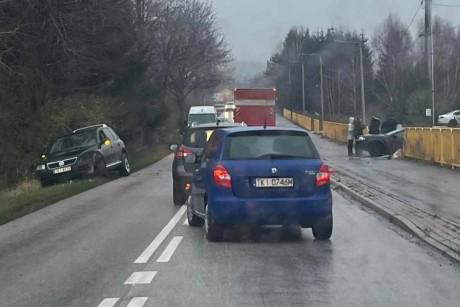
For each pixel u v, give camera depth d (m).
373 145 30.70
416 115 44.09
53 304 6.77
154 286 7.36
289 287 7.25
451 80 71.44
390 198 14.33
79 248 9.76
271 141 9.74
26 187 20.61
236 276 7.79
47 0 24.56
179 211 13.58
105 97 33.38
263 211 9.38
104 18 27.00
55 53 26.25
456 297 6.82
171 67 54.66
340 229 11.06
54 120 27.06
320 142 47.31
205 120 43.41
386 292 7.02
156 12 50.56
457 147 21.42
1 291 7.36
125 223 12.09
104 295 7.04
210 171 9.75
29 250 9.73
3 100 24.06
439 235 9.99
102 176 21.92
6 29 23.33
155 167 28.70
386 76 80.94
